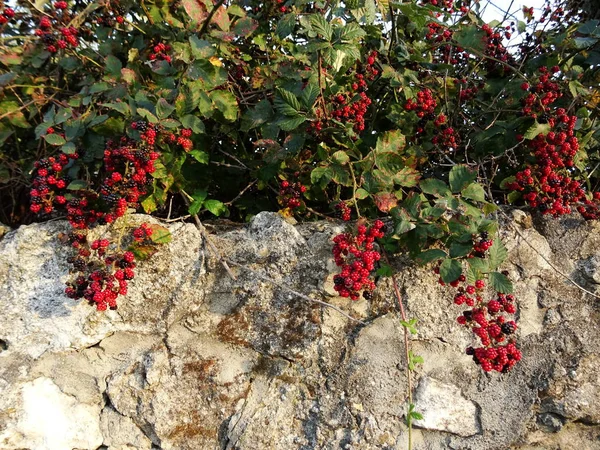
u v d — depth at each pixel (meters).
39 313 0.76
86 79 0.89
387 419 0.86
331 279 0.84
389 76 0.92
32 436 0.77
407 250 0.84
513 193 0.89
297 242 0.83
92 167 0.81
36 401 0.77
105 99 0.84
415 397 0.86
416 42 1.02
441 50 1.10
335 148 0.85
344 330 0.85
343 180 0.81
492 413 0.89
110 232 0.78
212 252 0.82
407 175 0.81
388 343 0.86
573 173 0.94
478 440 0.89
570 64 0.93
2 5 0.85
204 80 0.81
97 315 0.78
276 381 0.85
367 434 0.85
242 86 0.98
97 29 0.90
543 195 0.86
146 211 0.82
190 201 0.87
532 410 0.90
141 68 0.90
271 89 0.94
